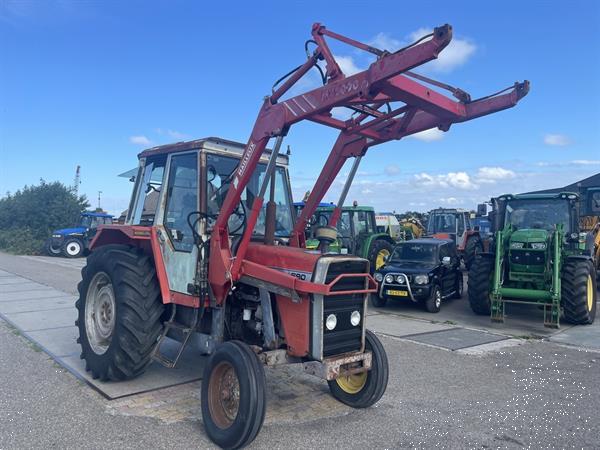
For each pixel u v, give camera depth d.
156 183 5.21
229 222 4.56
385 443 3.72
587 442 3.80
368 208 13.52
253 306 4.32
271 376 5.26
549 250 8.48
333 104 3.56
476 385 5.14
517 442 3.79
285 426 4.00
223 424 3.68
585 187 13.73
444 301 11.13
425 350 6.60
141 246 5.25
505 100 3.63
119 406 4.34
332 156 4.64
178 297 4.57
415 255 10.52
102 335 5.09
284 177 5.30
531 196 9.95
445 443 3.75
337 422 4.10
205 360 5.80
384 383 4.23
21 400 4.46
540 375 5.53
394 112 3.83
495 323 8.66
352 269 3.97
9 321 7.88
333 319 3.79
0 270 15.97
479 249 16.14
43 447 3.55
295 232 4.87
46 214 28.86
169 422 4.02
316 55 3.85
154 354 4.74
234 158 4.77
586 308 8.23
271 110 3.95
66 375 5.20
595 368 5.84
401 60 3.10
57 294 10.82
